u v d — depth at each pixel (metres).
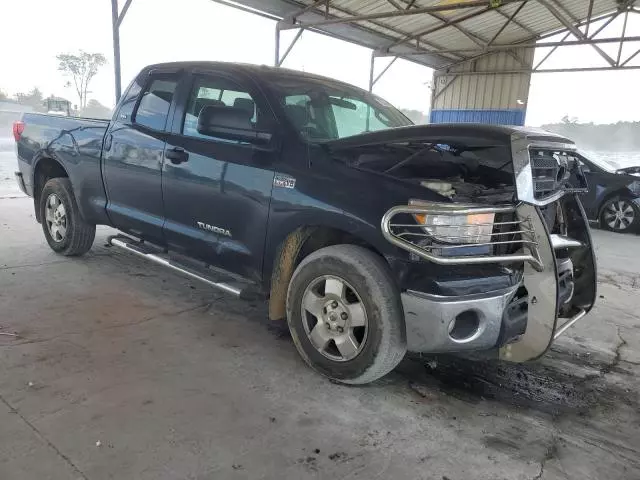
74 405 2.46
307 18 12.30
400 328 2.65
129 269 4.71
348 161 2.88
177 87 3.75
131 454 2.13
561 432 2.57
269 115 3.15
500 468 2.23
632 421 2.73
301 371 2.99
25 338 3.16
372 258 2.69
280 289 3.16
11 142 20.91
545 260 2.59
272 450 2.23
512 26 14.84
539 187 2.73
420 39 14.87
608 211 9.71
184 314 3.75
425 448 2.34
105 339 3.23
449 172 3.19
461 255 2.49
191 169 3.46
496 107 17.41
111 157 4.10
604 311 4.62
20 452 2.09
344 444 2.32
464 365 3.29
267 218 3.05
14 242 5.48
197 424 2.38
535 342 2.74
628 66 14.23
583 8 14.05
